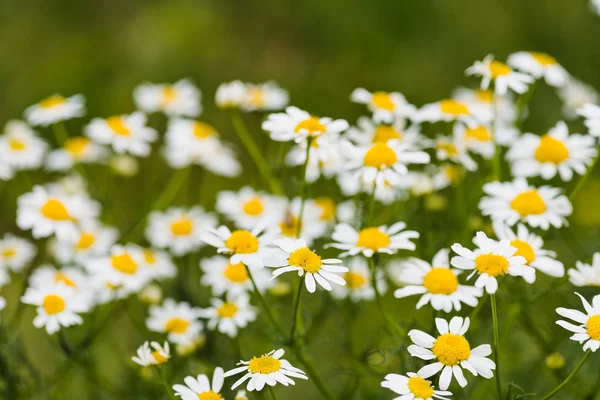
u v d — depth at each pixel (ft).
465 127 2.85
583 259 2.72
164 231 2.92
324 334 2.86
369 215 2.66
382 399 2.78
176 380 2.79
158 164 3.32
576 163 2.74
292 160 2.90
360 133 2.81
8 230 3.21
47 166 3.04
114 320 2.92
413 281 2.58
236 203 2.87
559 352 2.76
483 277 2.50
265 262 2.54
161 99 3.05
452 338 2.48
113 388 2.81
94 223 2.93
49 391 2.82
